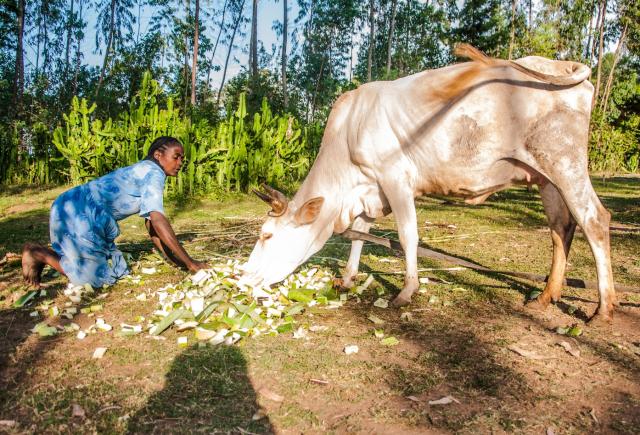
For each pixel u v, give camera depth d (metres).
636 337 3.53
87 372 2.91
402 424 2.44
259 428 2.38
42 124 14.09
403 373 2.95
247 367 3.00
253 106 27.28
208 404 2.58
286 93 35.12
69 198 4.41
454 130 3.88
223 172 11.50
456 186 4.06
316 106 41.81
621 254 6.04
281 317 3.82
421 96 3.99
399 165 4.06
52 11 37.59
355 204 4.34
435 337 3.50
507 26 29.92
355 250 4.57
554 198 4.10
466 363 3.10
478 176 3.97
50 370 2.94
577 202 3.69
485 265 5.52
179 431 2.34
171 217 8.58
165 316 3.57
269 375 2.91
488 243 6.66
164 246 4.94
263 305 3.94
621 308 4.12
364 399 2.67
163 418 2.45
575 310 4.02
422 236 7.14
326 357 3.15
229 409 2.54
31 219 8.38
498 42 29.72
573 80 3.56
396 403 2.63
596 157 22.34
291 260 4.23
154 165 4.62
